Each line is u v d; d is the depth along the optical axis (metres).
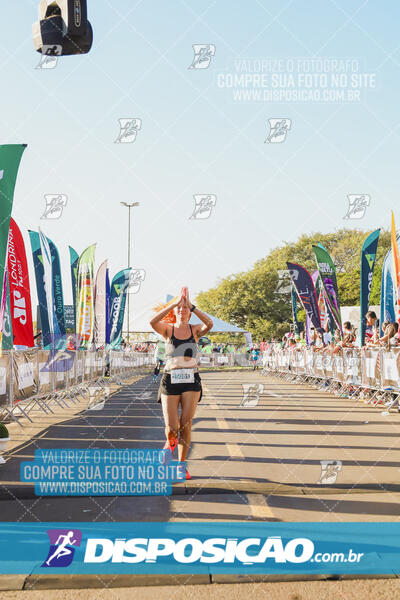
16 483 5.38
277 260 49.88
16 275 11.37
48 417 10.70
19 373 9.60
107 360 19.86
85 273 17.20
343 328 16.69
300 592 3.05
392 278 14.69
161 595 3.03
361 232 49.88
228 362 42.41
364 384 13.30
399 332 11.80
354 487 5.19
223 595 3.02
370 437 8.11
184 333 5.86
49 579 3.24
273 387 19.02
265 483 5.35
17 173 7.35
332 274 17.62
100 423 9.73
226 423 9.70
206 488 5.17
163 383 5.85
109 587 3.14
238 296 47.94
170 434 5.82
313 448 7.23
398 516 4.32
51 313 14.05
